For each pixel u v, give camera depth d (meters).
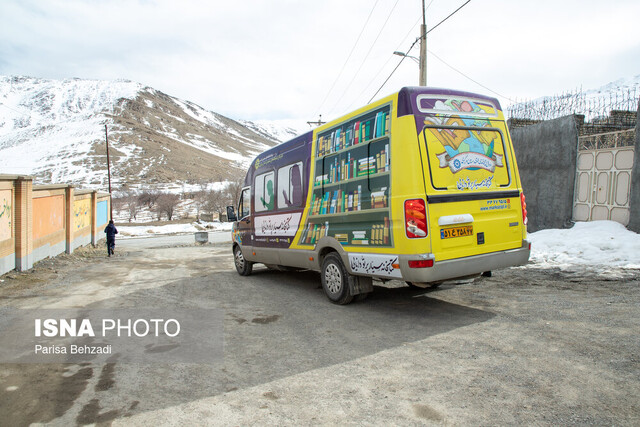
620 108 12.67
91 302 7.82
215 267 12.93
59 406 3.52
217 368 4.27
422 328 5.19
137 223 61.81
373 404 3.35
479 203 5.54
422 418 3.08
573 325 4.82
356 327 5.44
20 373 4.27
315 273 10.26
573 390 3.32
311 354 4.56
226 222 59.06
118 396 3.68
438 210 5.21
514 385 3.48
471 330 4.96
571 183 11.50
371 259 5.80
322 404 3.40
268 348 4.83
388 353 4.43
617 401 3.11
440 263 5.12
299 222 7.76
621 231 9.59
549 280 7.36
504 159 5.89
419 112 5.31
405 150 5.23
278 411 3.32
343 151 6.49
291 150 8.12
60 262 14.70
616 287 6.41
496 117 5.94
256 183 9.56
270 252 8.95
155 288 9.21
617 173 10.19
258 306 6.98
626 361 3.75
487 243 5.56
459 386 3.55
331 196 6.78
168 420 3.23
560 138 11.88
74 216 19.70
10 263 11.55
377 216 5.71
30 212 12.51
